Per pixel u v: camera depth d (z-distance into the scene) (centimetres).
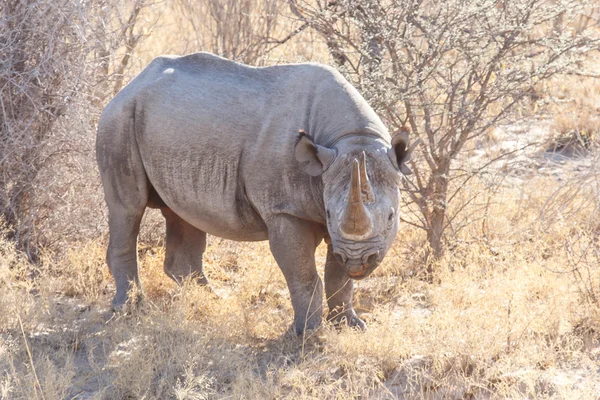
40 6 1872
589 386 1220
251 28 2430
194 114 1481
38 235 1902
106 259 1664
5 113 1822
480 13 1772
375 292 1709
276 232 1417
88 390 1274
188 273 1709
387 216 1253
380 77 1784
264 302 1666
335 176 1296
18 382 1214
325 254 1886
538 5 1827
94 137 1920
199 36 2659
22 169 1869
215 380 1269
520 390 1231
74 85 1889
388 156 1302
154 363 1329
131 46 2341
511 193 2125
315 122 1409
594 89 2777
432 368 1291
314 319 1438
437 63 1797
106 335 1458
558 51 1805
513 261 1772
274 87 1459
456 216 1952
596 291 1544
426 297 1662
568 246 1673
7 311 1491
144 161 1555
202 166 1473
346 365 1316
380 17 1862
